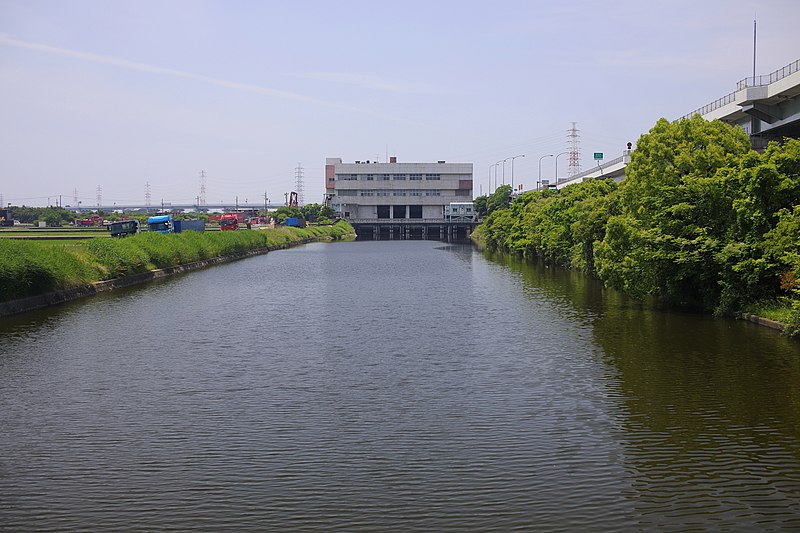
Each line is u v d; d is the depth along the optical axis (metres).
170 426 22.95
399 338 37.72
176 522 16.44
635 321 40.62
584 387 26.72
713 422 22.39
